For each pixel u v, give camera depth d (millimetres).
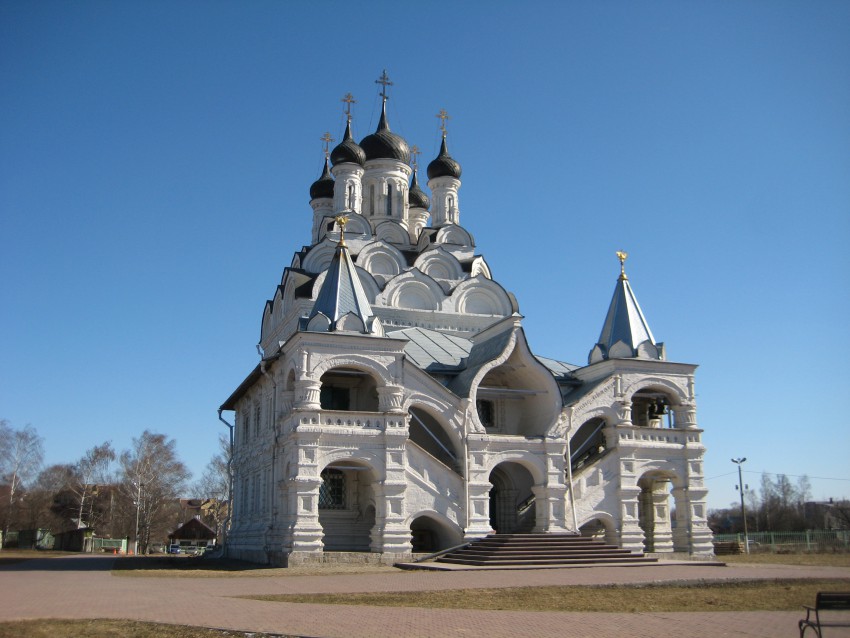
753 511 122625
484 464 36812
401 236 55938
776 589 23891
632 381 40781
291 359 36844
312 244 57906
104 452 93812
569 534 35344
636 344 42094
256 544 41688
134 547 83125
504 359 38250
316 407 34656
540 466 37781
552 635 15172
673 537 40656
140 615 17766
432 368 40250
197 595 22078
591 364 42031
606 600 20812
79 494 93188
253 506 44750
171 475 91375
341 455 34594
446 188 58062
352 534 38344
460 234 55750
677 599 21125
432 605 19812
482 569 30109
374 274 51219
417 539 38781
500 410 41125
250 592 22797
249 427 48594
